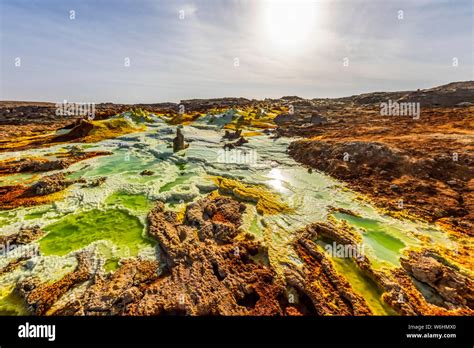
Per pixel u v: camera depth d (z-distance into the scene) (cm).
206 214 1992
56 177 2664
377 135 3903
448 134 3431
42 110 11975
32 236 1692
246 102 16550
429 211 1909
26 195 2334
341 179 2723
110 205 2172
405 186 2309
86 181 2703
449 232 1662
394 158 2752
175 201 2255
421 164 2525
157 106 16512
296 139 4850
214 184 2594
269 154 3897
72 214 2009
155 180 2744
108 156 3803
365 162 2891
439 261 1397
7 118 9888
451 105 6619
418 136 3441
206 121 7569
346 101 14162
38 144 4712
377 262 1394
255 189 2452
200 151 4038
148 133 5700
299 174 2947
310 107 10638
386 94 12238
